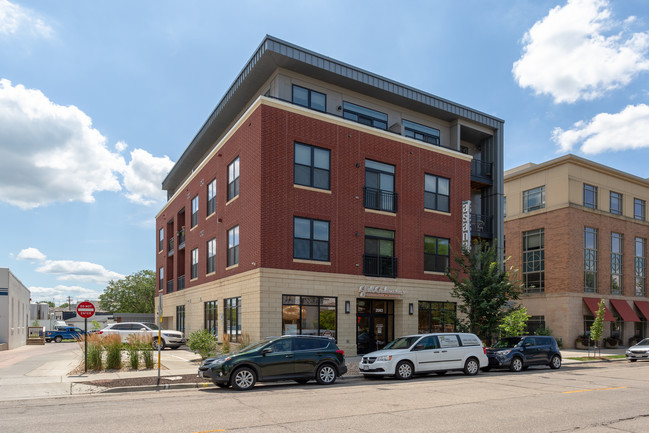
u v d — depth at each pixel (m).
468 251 24.67
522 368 20.73
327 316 22.47
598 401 11.75
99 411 10.41
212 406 10.95
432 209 26.83
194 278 31.58
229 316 24.41
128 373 17.22
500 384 15.16
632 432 8.39
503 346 20.92
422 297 25.64
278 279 21.11
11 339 33.94
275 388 14.41
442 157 27.66
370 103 27.33
